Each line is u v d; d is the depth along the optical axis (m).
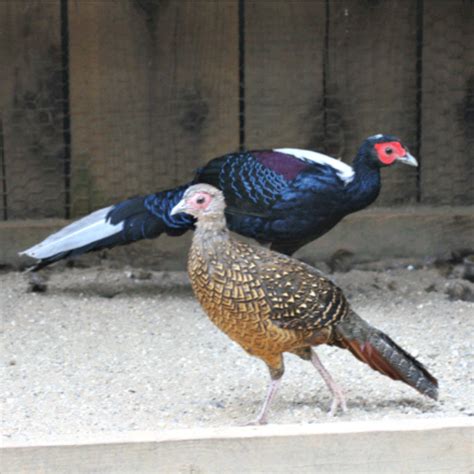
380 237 10.77
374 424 5.66
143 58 10.52
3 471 5.43
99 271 10.60
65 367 8.09
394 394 7.50
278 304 6.69
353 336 6.93
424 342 8.66
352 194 9.27
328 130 10.70
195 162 10.70
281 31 10.53
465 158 10.82
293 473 5.56
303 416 7.08
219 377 7.91
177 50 10.52
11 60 10.44
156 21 10.45
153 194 9.61
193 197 6.73
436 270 10.58
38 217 10.68
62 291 9.99
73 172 10.65
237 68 10.56
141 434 5.58
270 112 10.65
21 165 10.59
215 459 5.52
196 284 6.81
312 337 6.90
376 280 10.37
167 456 5.50
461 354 8.36
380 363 6.94
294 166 9.29
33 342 8.65
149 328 9.05
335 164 9.36
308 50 10.58
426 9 10.58
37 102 10.52
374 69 10.64
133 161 10.66
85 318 9.27
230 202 9.40
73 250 9.59
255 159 9.40
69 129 10.58
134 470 5.50
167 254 10.80
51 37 10.43
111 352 8.45
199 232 6.77
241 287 6.67
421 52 10.65
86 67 10.49
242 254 6.77
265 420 6.90
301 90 10.63
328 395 7.53
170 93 10.58
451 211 10.79
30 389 7.60
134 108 10.59
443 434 5.57
